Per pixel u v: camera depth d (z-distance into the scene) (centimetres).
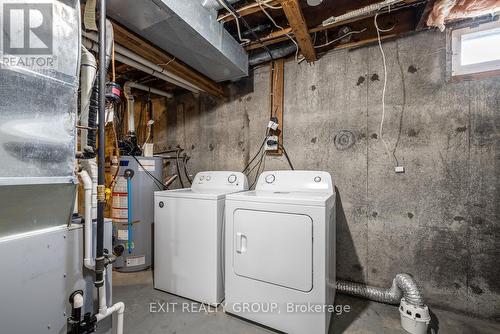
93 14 115
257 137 244
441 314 165
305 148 218
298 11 147
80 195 132
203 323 161
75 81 99
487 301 158
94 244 116
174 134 302
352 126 199
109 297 123
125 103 313
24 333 91
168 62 191
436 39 171
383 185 188
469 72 162
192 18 142
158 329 155
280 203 152
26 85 85
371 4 160
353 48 198
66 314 104
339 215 203
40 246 95
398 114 183
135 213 250
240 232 166
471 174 162
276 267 153
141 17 133
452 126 167
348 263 200
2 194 78
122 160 249
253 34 183
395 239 184
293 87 223
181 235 194
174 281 197
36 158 87
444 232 170
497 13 149
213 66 201
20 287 90
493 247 157
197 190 224
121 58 187
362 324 158
